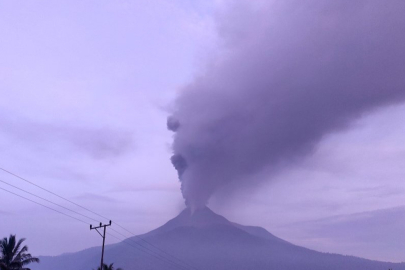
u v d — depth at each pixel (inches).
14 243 2529.5
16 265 2477.9
